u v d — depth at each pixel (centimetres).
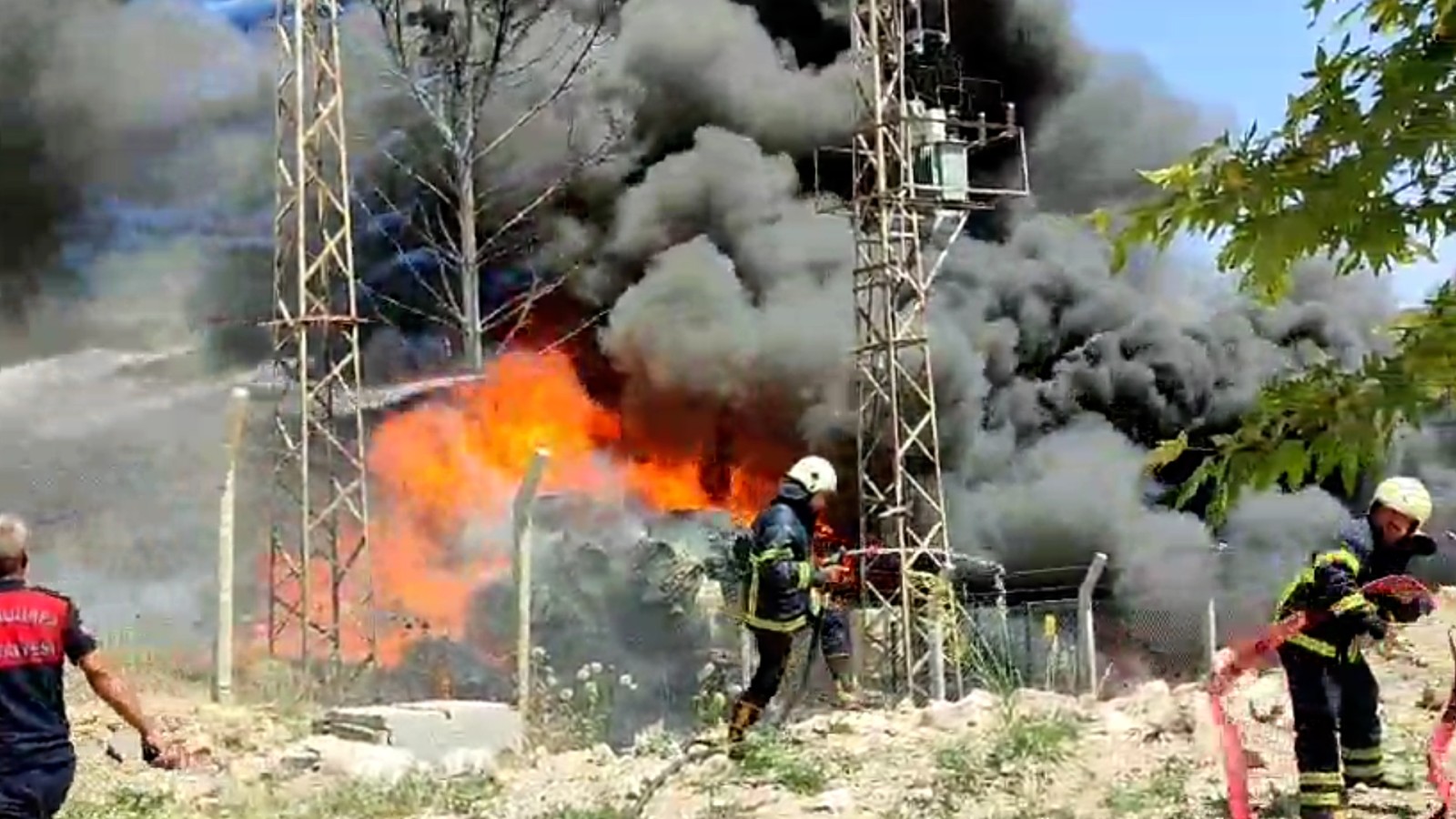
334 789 909
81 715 1140
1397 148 270
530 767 941
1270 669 953
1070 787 748
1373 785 712
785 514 863
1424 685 985
